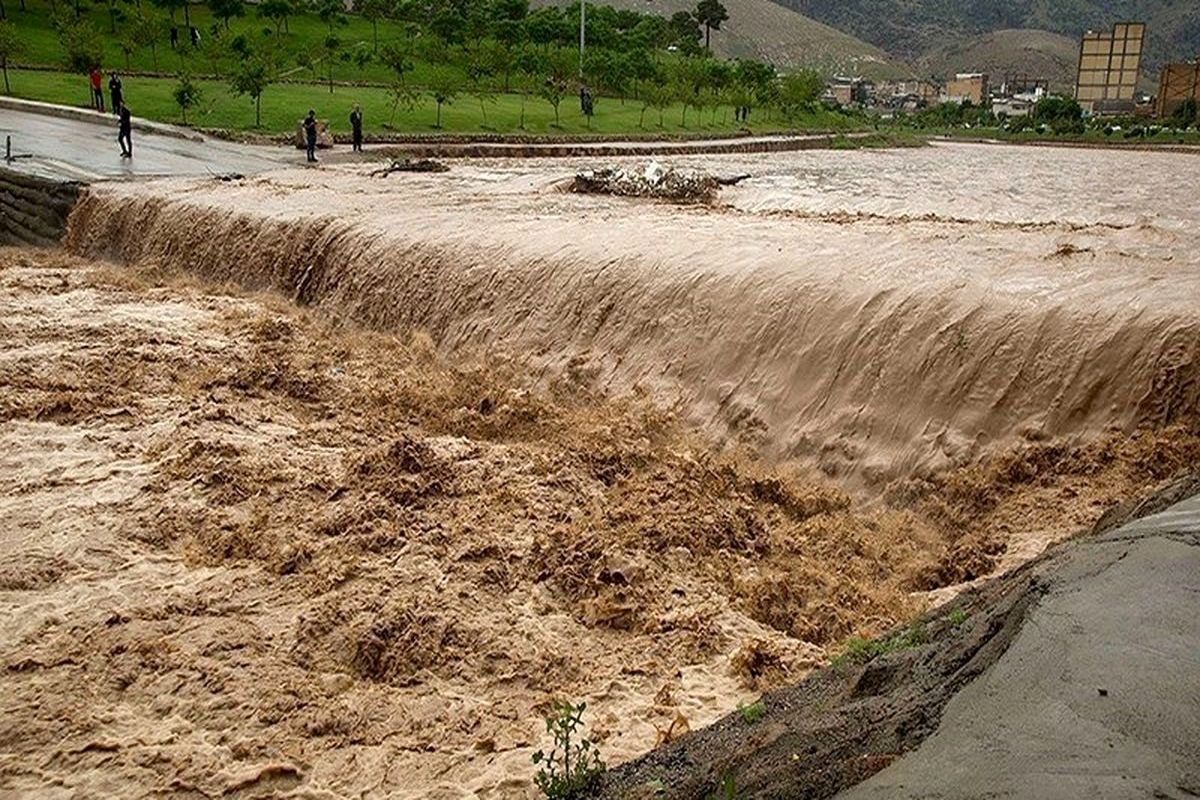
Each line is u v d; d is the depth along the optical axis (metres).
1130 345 9.63
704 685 6.77
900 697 3.98
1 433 10.85
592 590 7.98
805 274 12.09
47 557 8.31
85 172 23.28
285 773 5.95
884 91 173.50
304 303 17.16
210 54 45.34
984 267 12.00
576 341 13.50
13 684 6.74
